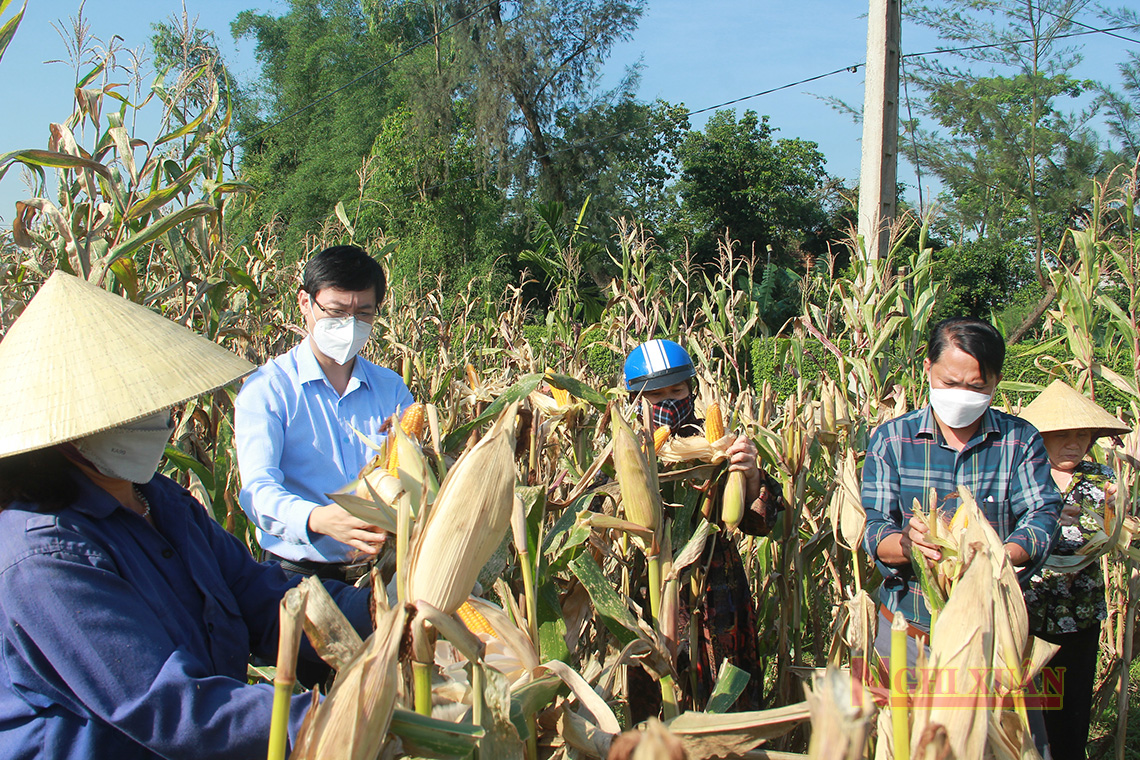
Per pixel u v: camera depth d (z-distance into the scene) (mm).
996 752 1215
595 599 1669
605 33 26281
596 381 5484
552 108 26688
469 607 1460
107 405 1290
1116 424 2959
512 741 1125
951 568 1488
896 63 7582
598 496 2600
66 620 1259
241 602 1750
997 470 2338
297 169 30422
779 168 30250
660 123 28594
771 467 3283
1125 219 4320
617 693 2258
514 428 1098
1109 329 4934
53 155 2947
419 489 1461
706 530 1757
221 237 4137
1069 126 14172
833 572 3043
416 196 23938
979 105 14281
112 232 3553
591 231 25875
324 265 2479
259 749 1243
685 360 2834
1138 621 3789
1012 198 15164
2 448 1253
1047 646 1396
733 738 1315
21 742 1290
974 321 2299
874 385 4797
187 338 1448
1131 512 3041
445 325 6973
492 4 26125
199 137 3939
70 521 1347
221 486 3205
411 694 1255
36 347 1328
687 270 6957
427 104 25266
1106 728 3607
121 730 1259
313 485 2553
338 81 33969
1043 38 13906
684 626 2496
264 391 2490
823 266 16094
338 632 1154
